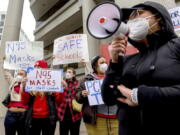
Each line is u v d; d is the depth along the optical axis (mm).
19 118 3281
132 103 1092
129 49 3250
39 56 4188
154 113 1035
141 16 1201
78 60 3729
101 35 1078
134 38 1148
